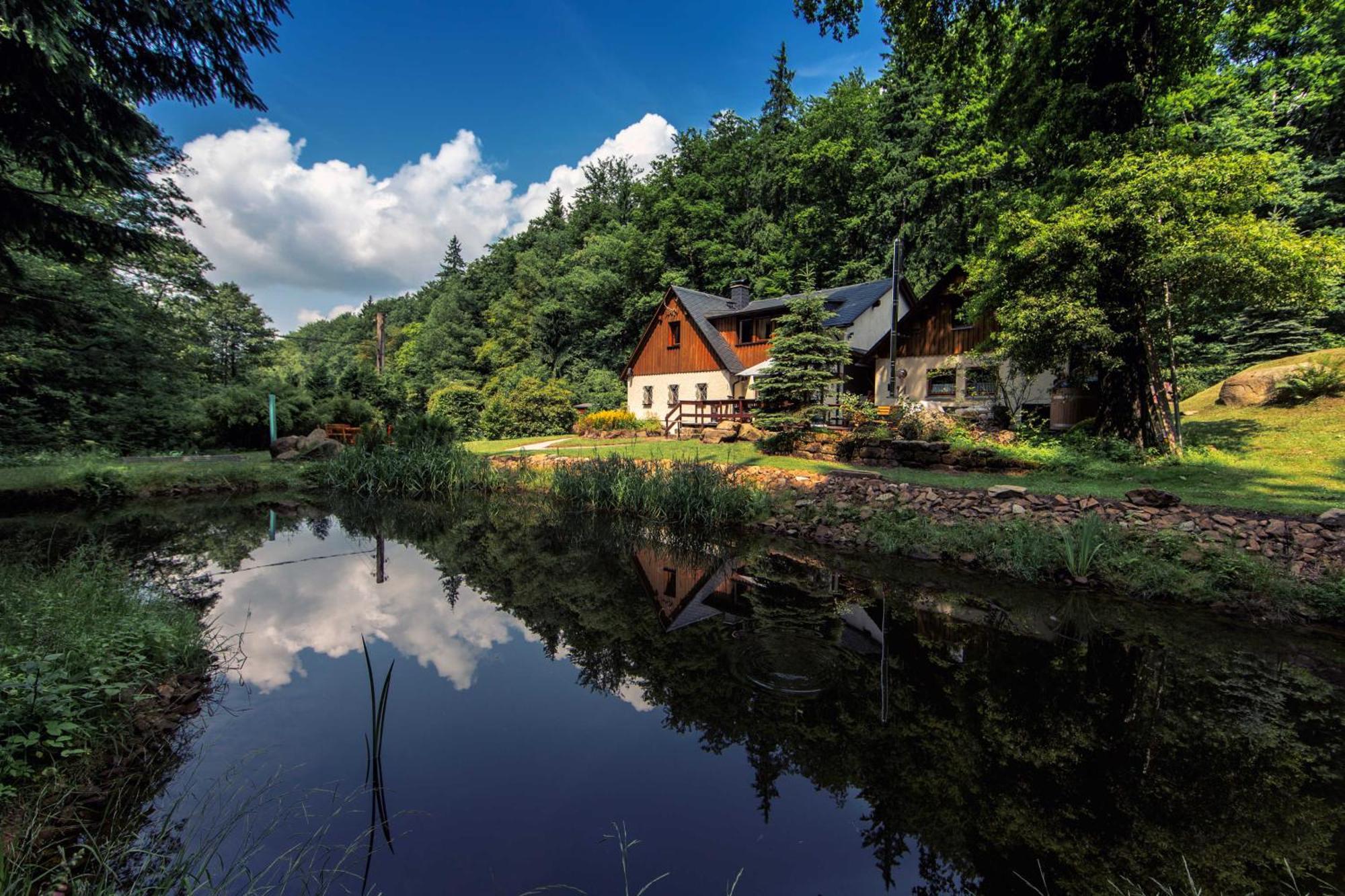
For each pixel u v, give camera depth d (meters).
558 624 5.40
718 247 33.78
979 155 21.22
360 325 91.38
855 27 10.45
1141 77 11.34
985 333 17.44
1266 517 6.55
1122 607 5.80
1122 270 10.38
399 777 2.92
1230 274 9.07
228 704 3.69
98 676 3.21
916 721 3.57
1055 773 3.05
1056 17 11.63
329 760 3.07
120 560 7.60
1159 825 2.63
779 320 16.67
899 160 29.38
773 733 3.45
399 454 15.53
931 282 28.30
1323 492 7.65
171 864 2.19
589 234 47.03
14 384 13.01
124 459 16.67
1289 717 3.66
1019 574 6.74
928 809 2.75
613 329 35.12
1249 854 2.43
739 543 8.96
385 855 2.34
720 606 5.91
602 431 22.53
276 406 23.11
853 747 3.28
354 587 6.67
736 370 22.56
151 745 3.10
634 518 11.04
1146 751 3.26
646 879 2.24
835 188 31.80
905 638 5.01
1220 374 16.89
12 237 6.05
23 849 2.11
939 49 12.02
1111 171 10.01
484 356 42.28
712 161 36.47
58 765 2.71
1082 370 11.98
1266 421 12.18
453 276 73.75
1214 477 8.88
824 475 10.69
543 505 12.62
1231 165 9.06
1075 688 4.06
